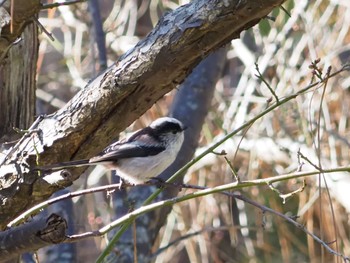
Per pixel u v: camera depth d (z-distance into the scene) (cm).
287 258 1221
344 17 1293
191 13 583
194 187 663
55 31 1614
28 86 741
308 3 1297
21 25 603
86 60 1443
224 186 624
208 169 1266
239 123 1223
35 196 645
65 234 549
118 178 1045
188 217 1277
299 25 1305
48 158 637
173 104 1138
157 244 1351
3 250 566
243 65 1525
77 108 626
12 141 709
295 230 1350
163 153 888
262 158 1250
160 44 592
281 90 1221
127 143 884
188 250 1231
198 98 1128
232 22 576
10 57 723
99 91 618
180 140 916
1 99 728
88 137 637
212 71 1149
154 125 909
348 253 1103
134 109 630
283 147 1162
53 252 1039
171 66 600
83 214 1253
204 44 589
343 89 1233
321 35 1323
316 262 1204
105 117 628
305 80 1241
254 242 1351
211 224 1344
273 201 1227
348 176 1113
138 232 1034
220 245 1352
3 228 657
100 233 604
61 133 629
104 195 1320
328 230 1127
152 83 613
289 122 1316
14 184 638
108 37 1363
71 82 1448
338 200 1102
